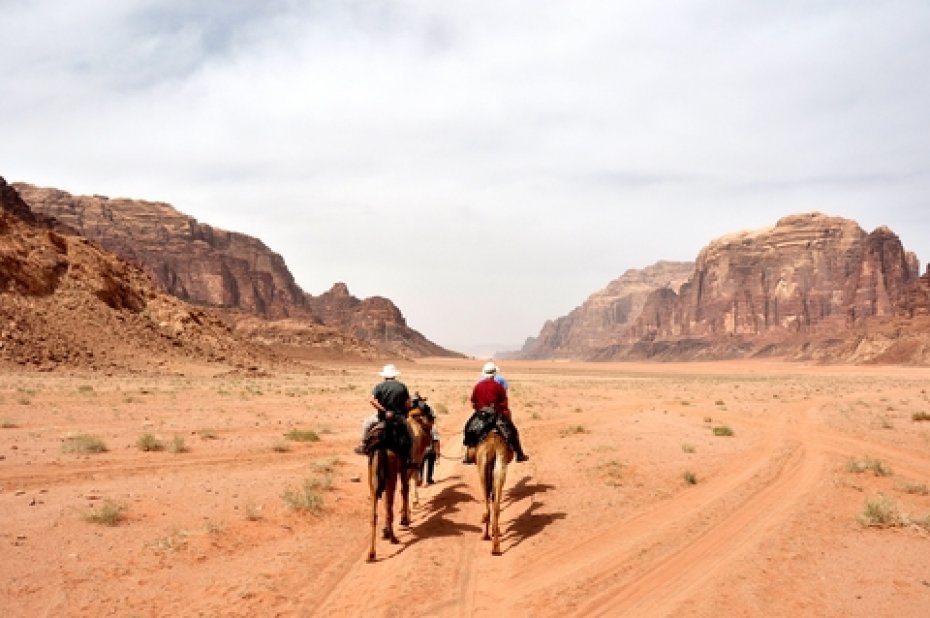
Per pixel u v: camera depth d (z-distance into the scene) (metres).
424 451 12.34
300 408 31.48
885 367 163.12
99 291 73.31
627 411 33.59
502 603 8.03
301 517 11.56
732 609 7.71
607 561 9.55
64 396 31.55
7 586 7.79
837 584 8.49
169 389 39.94
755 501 13.27
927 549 9.91
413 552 9.77
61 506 11.36
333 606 7.81
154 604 7.56
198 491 12.96
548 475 15.91
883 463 17.42
